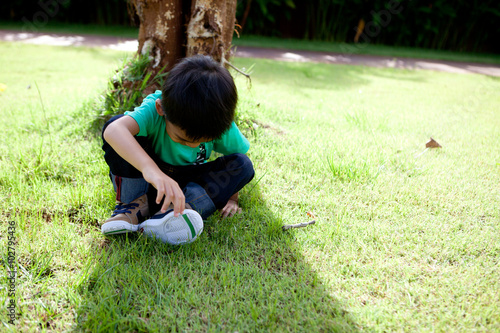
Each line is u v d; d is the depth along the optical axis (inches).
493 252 55.9
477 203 69.2
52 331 40.8
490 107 141.6
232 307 44.0
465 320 43.7
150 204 57.9
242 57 239.6
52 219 59.8
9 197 64.2
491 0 332.2
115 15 363.3
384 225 61.5
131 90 93.9
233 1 99.5
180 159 57.9
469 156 91.1
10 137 88.4
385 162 84.3
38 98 121.3
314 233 59.1
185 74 47.8
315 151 88.2
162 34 93.1
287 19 354.6
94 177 72.1
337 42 354.0
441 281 50.0
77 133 91.3
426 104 144.2
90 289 46.6
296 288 47.6
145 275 48.3
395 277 50.6
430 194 71.7
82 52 219.9
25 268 49.3
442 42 354.0
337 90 162.1
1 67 169.6
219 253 53.0
